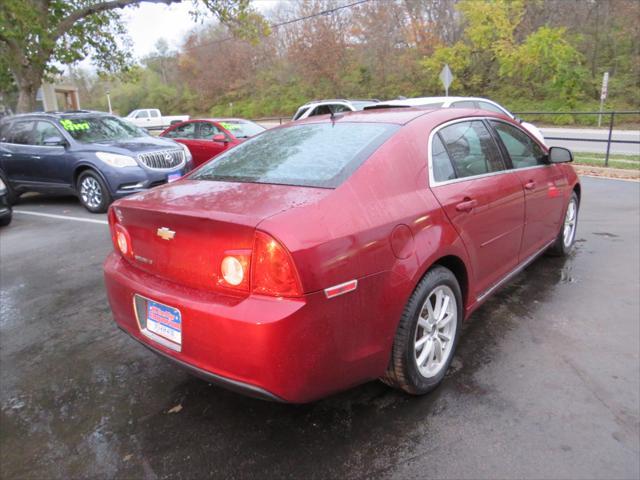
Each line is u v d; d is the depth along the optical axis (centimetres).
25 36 1220
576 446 239
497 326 364
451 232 285
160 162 834
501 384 292
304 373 219
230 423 269
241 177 285
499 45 2975
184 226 238
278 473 231
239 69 5147
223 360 224
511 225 361
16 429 272
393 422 263
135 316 268
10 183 915
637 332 348
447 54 3281
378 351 247
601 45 2916
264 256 212
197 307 228
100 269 533
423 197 276
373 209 247
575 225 522
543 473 223
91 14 1389
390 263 245
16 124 921
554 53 2789
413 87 3678
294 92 4572
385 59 3875
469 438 248
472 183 320
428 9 3619
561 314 379
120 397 299
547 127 2552
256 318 211
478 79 3238
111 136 888
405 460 235
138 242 270
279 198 241
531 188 389
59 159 833
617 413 263
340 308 225
